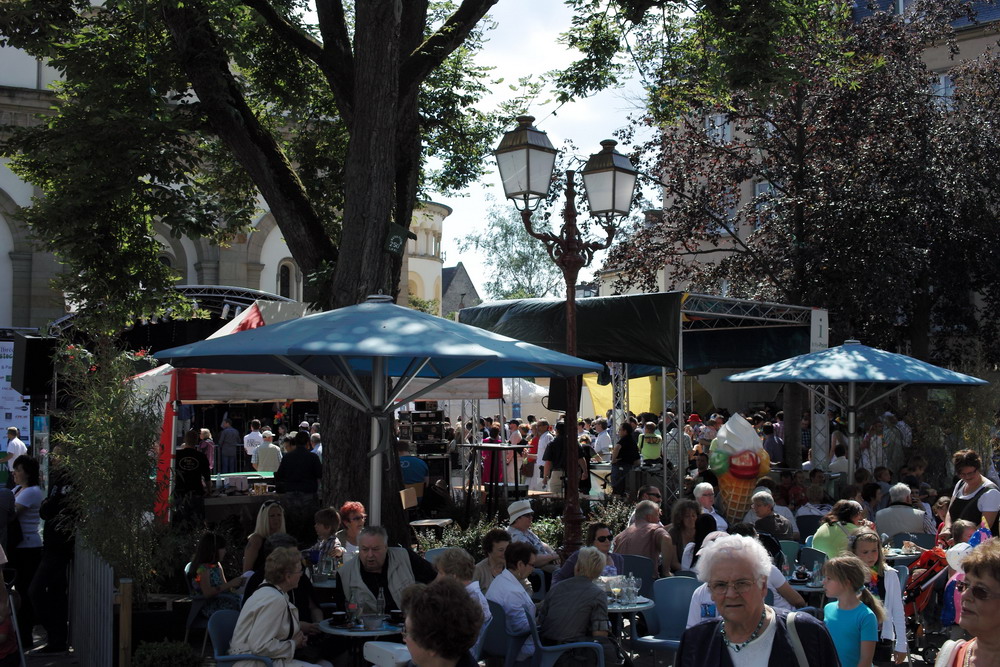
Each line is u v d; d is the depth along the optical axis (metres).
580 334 14.77
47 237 13.20
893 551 11.02
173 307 15.24
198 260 29.58
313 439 20.91
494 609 7.57
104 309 13.59
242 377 13.27
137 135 12.12
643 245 24.00
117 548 9.15
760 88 12.87
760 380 14.34
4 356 21.03
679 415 14.57
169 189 13.09
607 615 7.92
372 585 7.89
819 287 21.33
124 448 9.21
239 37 13.75
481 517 14.29
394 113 10.62
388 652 6.72
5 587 7.40
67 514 9.74
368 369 9.82
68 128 12.13
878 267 20.84
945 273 24.42
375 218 10.52
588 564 7.67
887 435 17.94
